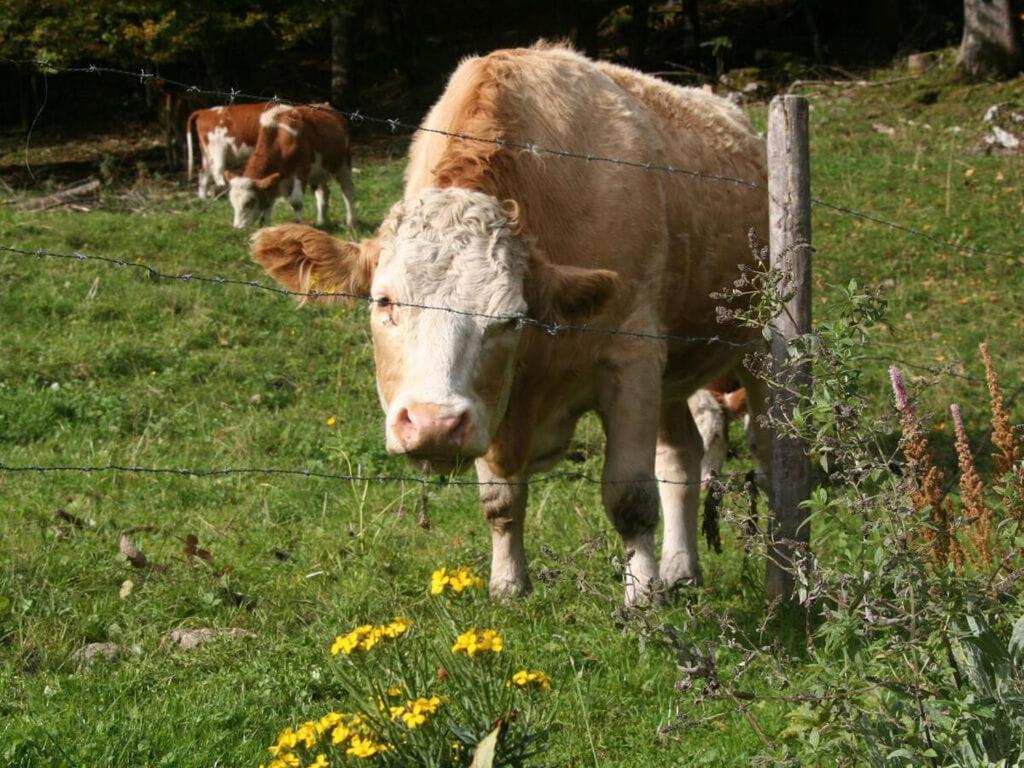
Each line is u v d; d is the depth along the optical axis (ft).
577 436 34.60
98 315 43.06
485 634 12.99
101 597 21.42
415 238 18.52
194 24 91.86
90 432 33.37
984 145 68.23
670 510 25.58
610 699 17.47
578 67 23.06
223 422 35.04
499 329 18.26
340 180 67.10
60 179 89.25
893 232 55.16
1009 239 54.13
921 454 15.78
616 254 21.58
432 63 118.93
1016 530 16.31
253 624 20.56
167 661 18.76
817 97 84.38
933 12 102.99
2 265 46.60
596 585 21.02
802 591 14.23
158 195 75.00
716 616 15.70
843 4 109.19
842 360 14.87
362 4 118.21
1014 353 42.55
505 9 127.65
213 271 50.44
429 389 17.43
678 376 25.57
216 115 70.95
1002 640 14.20
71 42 90.27
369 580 22.45
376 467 32.12
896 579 13.25
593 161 21.65
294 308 44.62
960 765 12.67
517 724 13.55
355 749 12.19
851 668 13.65
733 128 27.04
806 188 20.75
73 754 15.52
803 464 20.80
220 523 26.76
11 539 24.12
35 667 18.86
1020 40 81.71
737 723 16.61
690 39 106.83
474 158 19.92
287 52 124.16
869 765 12.96
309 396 37.52
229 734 16.21
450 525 27.17
